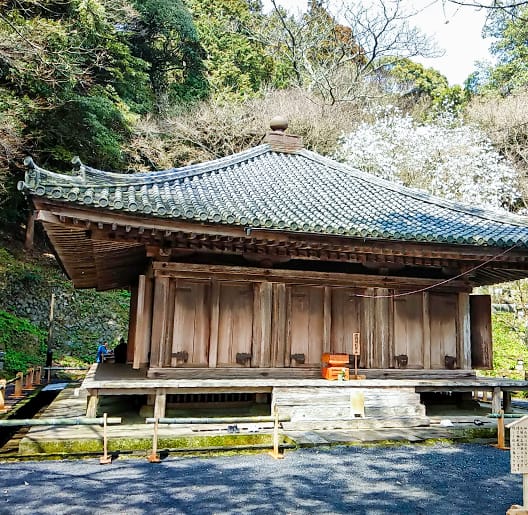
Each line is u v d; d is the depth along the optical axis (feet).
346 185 40.01
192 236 26.86
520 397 54.90
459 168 76.07
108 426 26.66
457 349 34.40
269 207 30.37
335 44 106.83
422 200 38.45
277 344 30.96
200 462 22.66
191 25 101.19
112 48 80.28
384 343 32.89
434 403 37.04
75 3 67.31
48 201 23.52
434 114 101.91
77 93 71.67
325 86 100.68
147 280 31.14
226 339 30.17
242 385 28.30
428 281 33.99
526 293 86.38
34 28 54.70
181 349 29.25
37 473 20.48
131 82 89.10
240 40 112.37
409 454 24.95
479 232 31.09
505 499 18.80
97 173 29.01
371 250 29.17
